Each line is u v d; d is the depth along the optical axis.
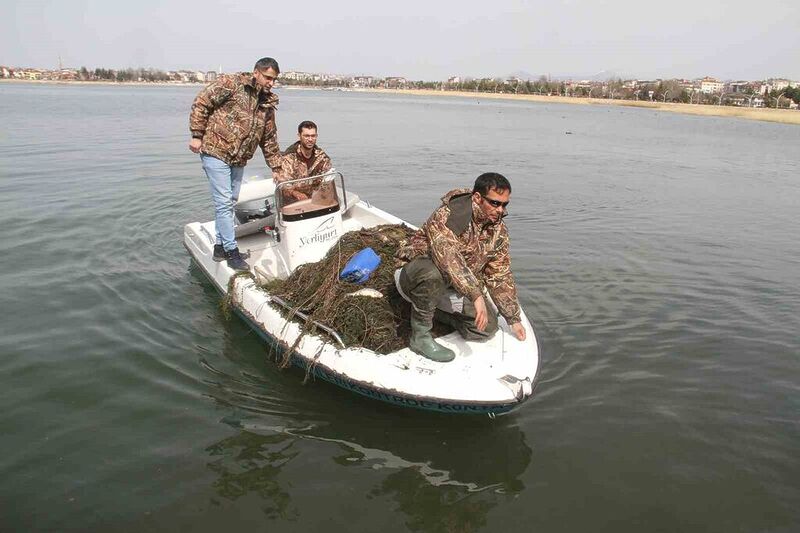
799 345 5.10
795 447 3.76
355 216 6.67
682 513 3.21
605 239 8.21
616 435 3.87
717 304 5.95
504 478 3.48
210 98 4.86
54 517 3.16
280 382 4.48
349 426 3.96
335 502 3.28
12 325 5.28
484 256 3.96
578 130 29.73
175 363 4.73
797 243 8.30
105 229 8.16
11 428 3.89
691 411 4.14
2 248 7.25
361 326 4.23
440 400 3.75
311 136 5.87
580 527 3.12
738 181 13.88
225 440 3.81
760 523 3.14
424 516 3.18
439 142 20.41
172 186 10.95
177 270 6.71
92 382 4.44
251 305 5.00
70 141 17.17
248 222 6.16
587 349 4.98
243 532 3.07
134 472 3.51
